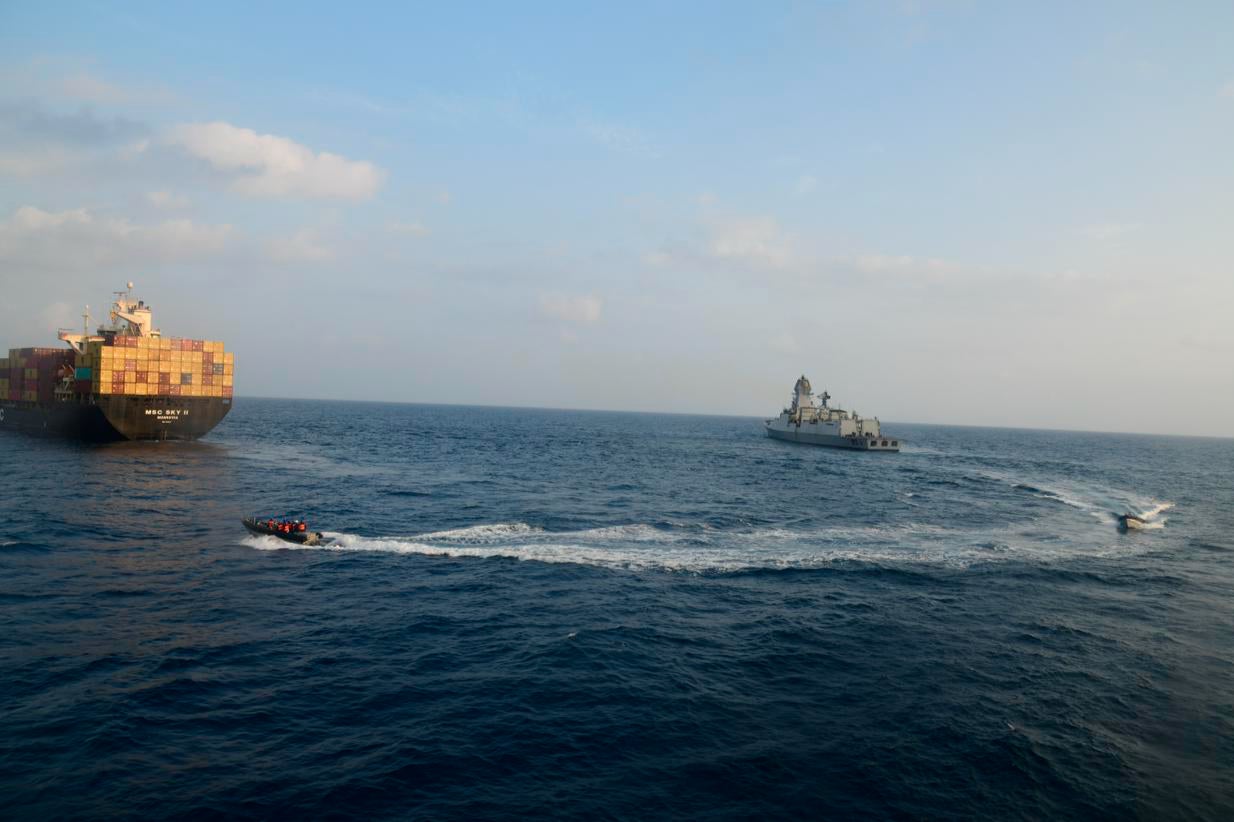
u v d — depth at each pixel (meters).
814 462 136.50
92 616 31.98
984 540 56.12
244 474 86.44
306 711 23.52
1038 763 21.03
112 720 22.25
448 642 30.19
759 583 41.12
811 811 18.52
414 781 19.47
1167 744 22.50
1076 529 63.84
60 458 91.62
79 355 110.62
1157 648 31.53
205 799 18.33
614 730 22.66
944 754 21.48
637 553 47.97
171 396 109.69
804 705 24.80
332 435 171.00
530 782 19.56
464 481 87.62
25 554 42.34
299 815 17.81
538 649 29.53
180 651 28.23
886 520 65.00
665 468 115.12
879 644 31.08
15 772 19.17
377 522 57.44
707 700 25.06
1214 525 71.50
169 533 50.12
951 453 187.62
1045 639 32.28
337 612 33.88
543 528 56.38
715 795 19.16
